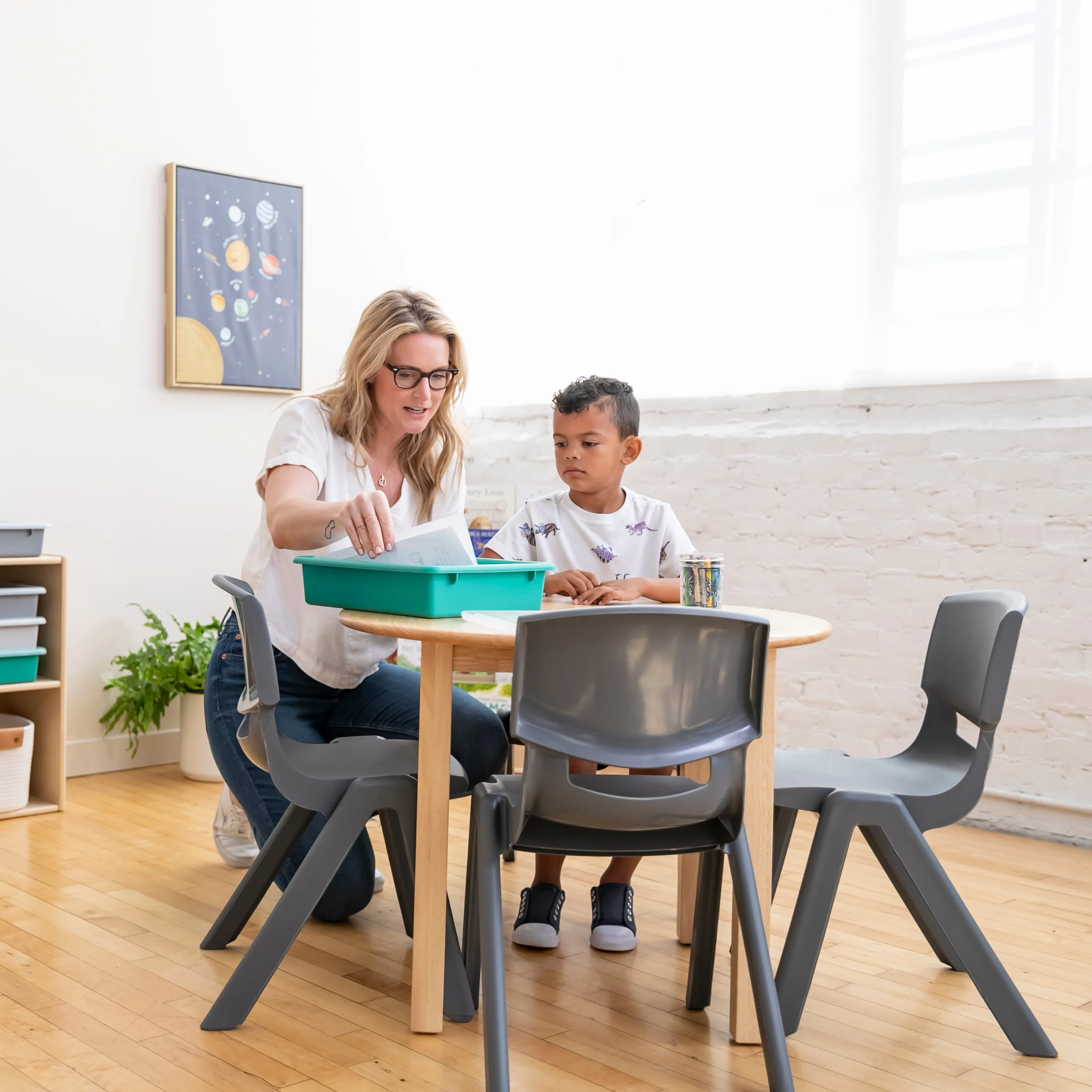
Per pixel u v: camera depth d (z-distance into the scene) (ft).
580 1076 5.19
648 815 4.65
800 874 8.34
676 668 4.58
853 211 11.06
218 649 7.09
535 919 6.91
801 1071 5.31
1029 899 7.97
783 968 5.60
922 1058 5.47
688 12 12.32
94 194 11.27
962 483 9.92
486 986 4.82
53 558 9.78
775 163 11.63
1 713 10.56
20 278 10.86
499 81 14.24
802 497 10.92
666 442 11.93
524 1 13.93
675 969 6.58
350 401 6.73
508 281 14.15
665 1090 5.08
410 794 5.73
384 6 13.41
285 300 12.55
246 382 12.27
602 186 13.16
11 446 10.85
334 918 7.17
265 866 6.49
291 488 6.36
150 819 9.68
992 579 9.76
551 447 13.10
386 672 7.19
